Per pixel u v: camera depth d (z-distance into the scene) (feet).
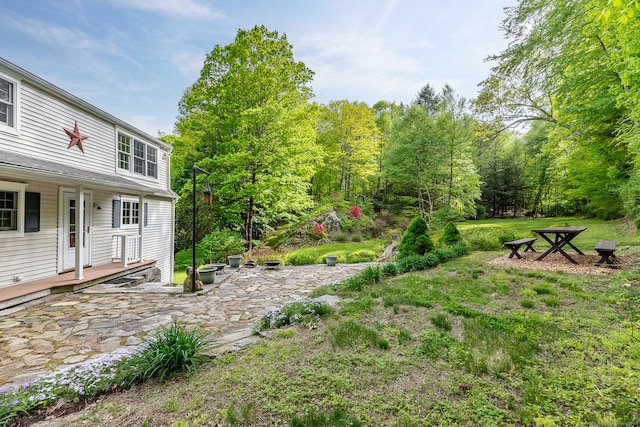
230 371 8.91
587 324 11.12
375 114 91.71
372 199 77.36
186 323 14.61
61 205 22.85
